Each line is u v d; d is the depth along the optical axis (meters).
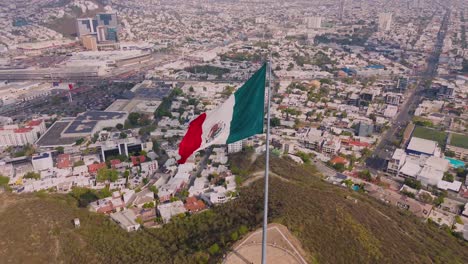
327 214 151.62
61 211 178.38
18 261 138.25
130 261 141.62
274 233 128.25
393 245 145.12
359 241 136.75
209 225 168.25
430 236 176.25
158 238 165.88
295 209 153.88
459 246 170.25
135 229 177.88
